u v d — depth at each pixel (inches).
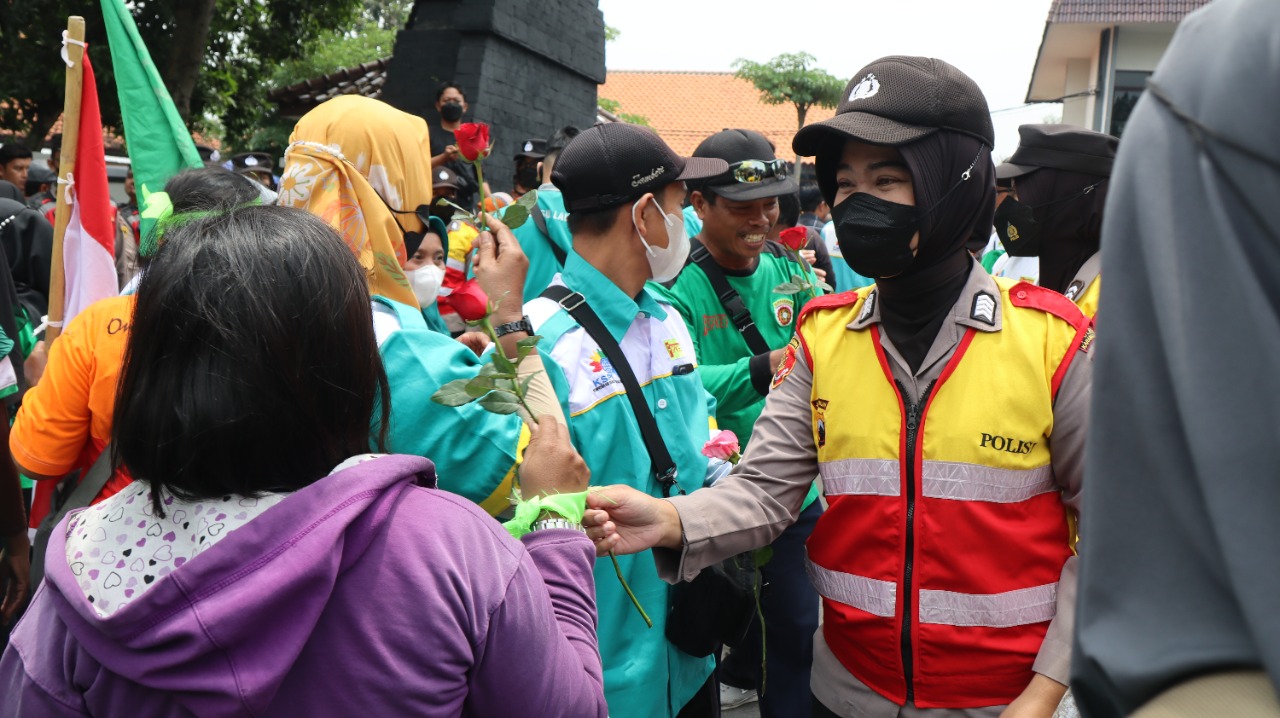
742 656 135.4
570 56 336.2
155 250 44.3
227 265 40.9
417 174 83.4
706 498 73.5
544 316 80.4
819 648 78.2
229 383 40.0
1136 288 25.8
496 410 59.7
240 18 589.9
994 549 66.5
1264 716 23.0
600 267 82.9
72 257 117.9
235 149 672.4
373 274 75.3
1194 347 23.8
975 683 67.3
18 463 85.0
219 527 39.7
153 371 40.9
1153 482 25.2
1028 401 65.8
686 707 92.6
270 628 37.9
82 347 82.8
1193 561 24.4
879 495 69.1
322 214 75.1
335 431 43.0
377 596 40.1
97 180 117.3
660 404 83.4
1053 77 862.5
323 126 79.5
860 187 70.4
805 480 76.9
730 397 116.7
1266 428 22.8
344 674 39.3
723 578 81.7
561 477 60.3
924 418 67.9
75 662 40.2
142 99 114.0
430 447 62.3
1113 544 25.8
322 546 38.4
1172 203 24.8
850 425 70.7
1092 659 25.9
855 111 69.5
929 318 69.1
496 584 43.2
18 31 476.1
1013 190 115.1
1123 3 660.1
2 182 226.7
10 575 108.8
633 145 81.1
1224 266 23.6
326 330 41.9
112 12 113.7
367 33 1122.0
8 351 117.7
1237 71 23.7
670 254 84.2
